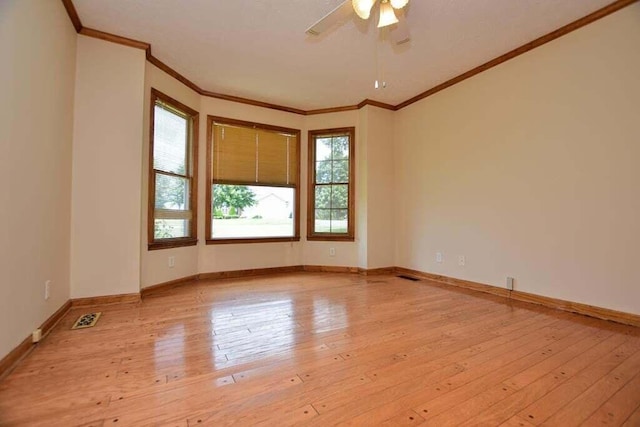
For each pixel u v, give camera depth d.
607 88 2.56
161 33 2.89
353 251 4.71
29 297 1.94
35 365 1.75
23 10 1.79
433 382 1.61
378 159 4.65
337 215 4.84
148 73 3.21
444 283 3.98
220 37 2.95
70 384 1.56
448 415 1.34
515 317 2.65
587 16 2.63
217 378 1.64
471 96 3.68
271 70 3.61
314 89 4.15
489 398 1.47
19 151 1.79
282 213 4.79
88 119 2.82
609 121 2.55
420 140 4.37
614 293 2.53
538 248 3.04
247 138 4.49
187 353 1.93
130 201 3.00
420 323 2.51
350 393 1.50
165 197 3.62
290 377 1.65
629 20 2.43
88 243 2.83
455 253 3.88
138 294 3.05
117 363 1.79
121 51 2.96
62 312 2.54
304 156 4.89
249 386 1.56
